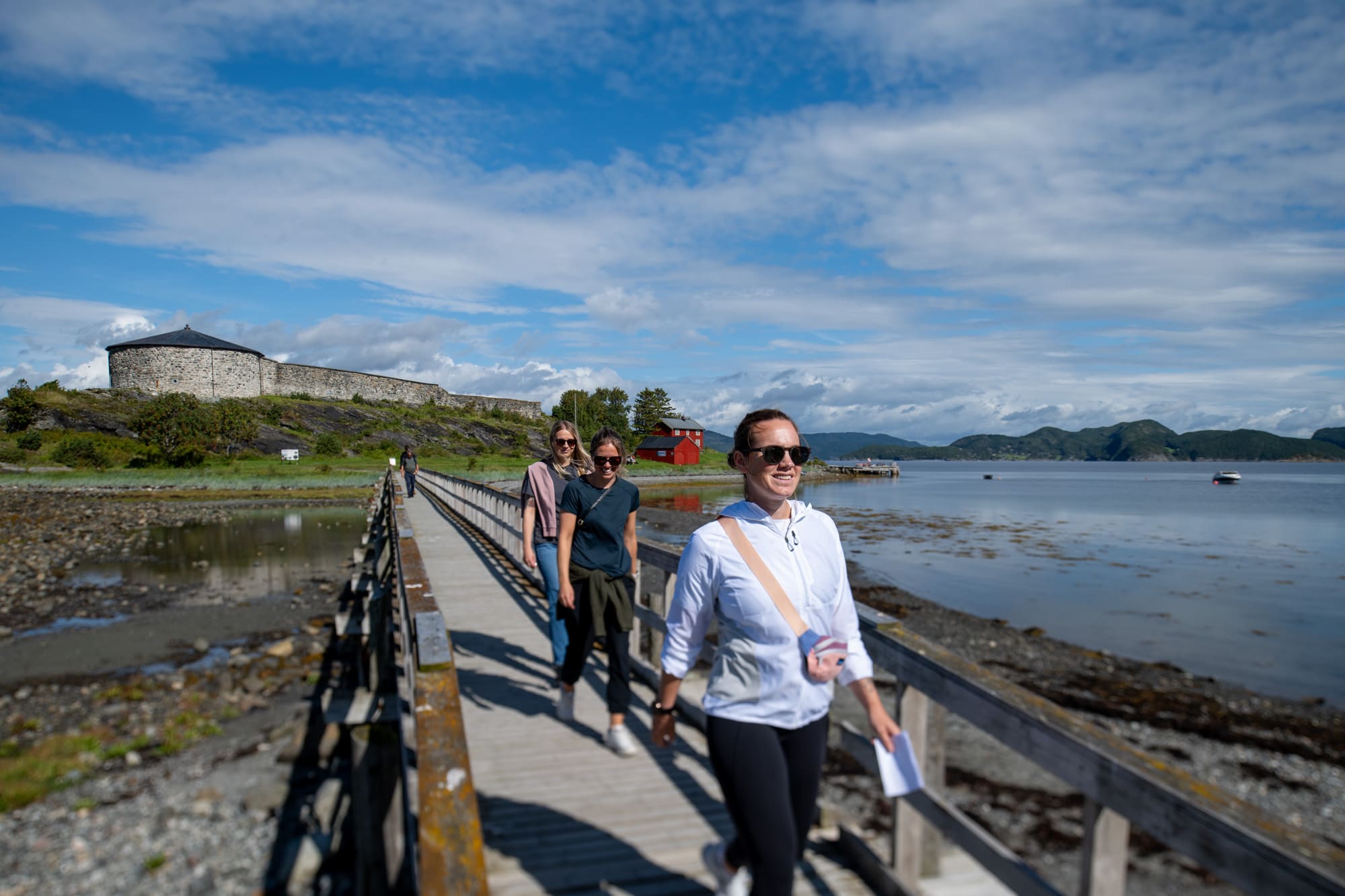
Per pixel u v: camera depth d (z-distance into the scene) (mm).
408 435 77625
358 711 3139
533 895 2785
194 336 74938
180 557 18109
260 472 46844
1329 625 13680
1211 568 20750
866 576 18703
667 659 2271
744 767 2053
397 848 3000
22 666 9039
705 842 3195
